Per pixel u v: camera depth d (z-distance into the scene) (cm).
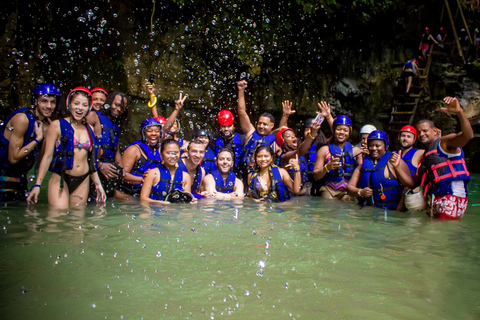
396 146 1448
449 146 471
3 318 205
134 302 228
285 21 1394
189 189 576
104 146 558
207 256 308
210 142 712
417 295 243
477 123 1294
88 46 1201
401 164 536
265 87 1400
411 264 298
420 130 572
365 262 302
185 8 1291
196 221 429
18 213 436
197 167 614
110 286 248
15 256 296
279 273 276
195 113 1337
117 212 462
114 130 581
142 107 1259
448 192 465
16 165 491
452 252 330
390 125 1457
